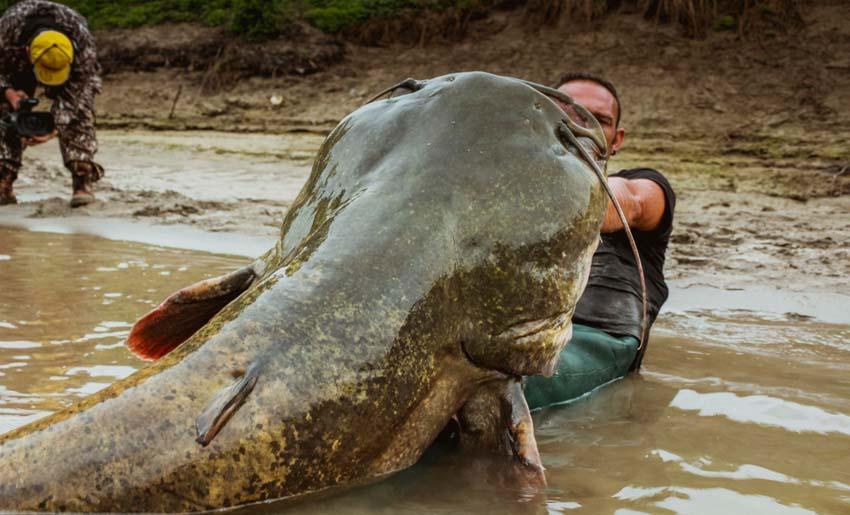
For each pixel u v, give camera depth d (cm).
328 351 220
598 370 338
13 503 202
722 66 1396
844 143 1179
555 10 1631
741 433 292
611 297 362
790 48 1395
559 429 296
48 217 781
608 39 1530
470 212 243
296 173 1212
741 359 386
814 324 455
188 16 2034
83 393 300
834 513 230
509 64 1585
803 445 281
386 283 229
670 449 278
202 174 1170
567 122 264
